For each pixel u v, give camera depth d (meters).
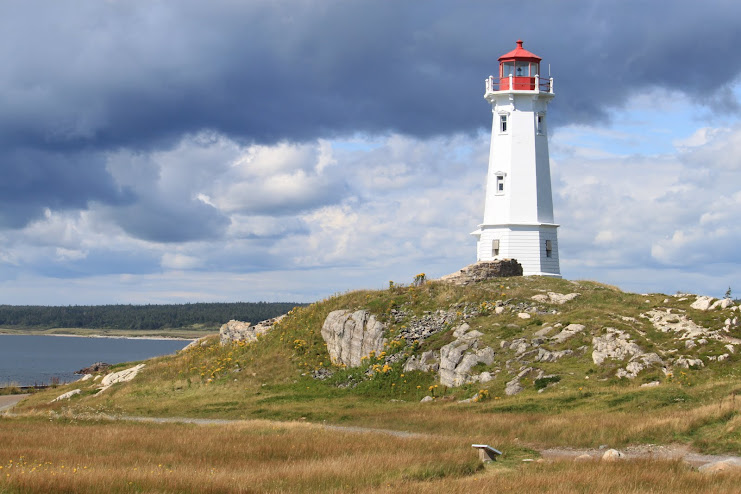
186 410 49.59
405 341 54.28
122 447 30.83
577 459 27.12
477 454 28.25
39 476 22.19
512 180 72.25
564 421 33.91
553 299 57.56
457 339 51.31
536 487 22.06
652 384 41.34
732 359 42.75
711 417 31.83
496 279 63.69
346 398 50.50
